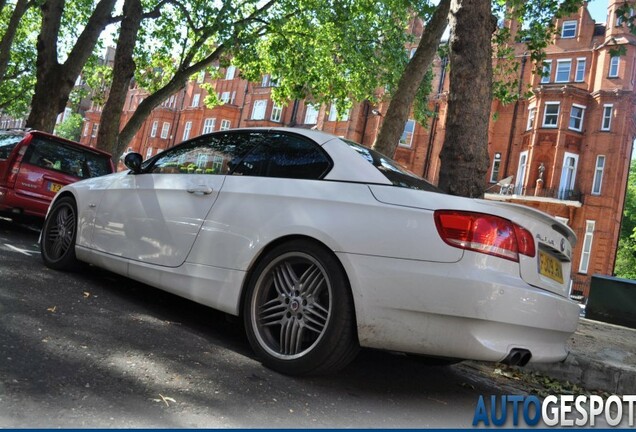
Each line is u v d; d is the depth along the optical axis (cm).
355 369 362
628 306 921
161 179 438
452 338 274
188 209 394
